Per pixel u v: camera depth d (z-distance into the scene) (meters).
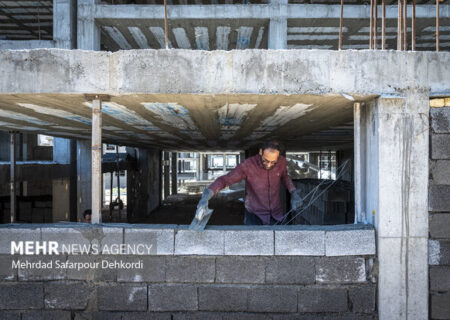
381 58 2.34
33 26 10.29
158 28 7.97
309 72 2.31
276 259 2.47
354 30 8.09
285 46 7.41
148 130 5.27
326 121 3.96
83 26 7.22
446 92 2.37
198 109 3.04
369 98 2.47
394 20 7.32
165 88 2.29
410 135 2.39
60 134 6.25
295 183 9.54
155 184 14.78
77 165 8.14
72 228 2.49
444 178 2.40
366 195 2.69
